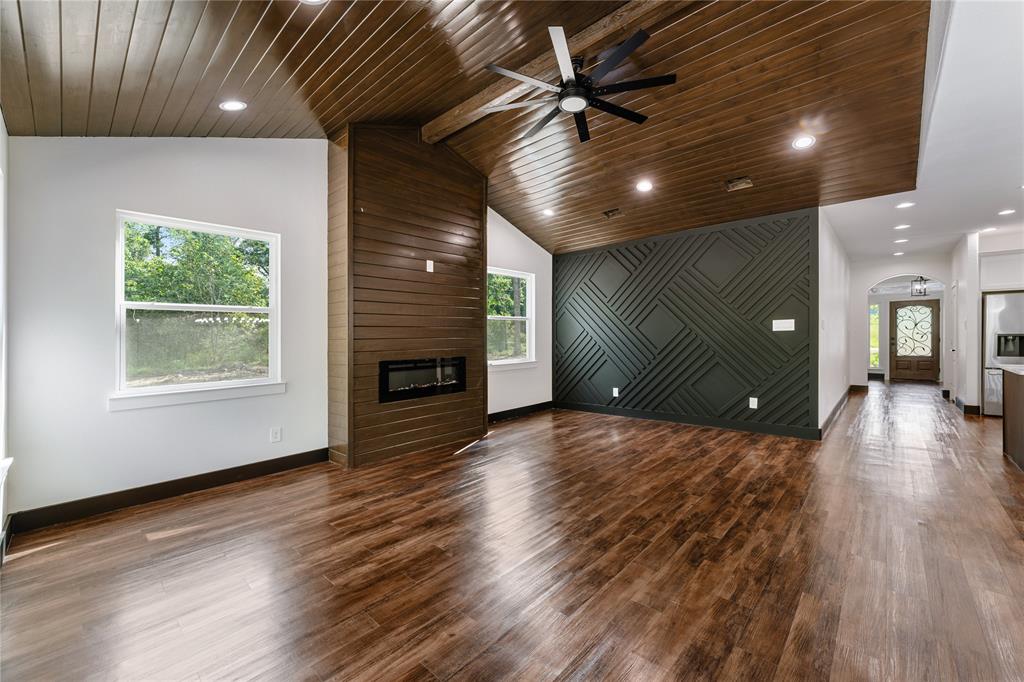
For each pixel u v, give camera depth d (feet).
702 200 15.89
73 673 5.05
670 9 8.22
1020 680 4.79
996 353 19.86
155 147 10.27
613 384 20.83
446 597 6.46
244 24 7.09
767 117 11.21
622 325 20.44
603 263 21.08
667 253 19.01
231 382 11.55
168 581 6.88
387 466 12.73
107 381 9.59
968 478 11.37
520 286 21.09
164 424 10.32
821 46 8.96
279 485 11.18
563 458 13.51
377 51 8.75
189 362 10.88
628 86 8.50
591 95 8.77
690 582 6.78
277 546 8.02
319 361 13.09
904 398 25.75
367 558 7.57
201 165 10.93
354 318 12.48
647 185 15.28
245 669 5.10
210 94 8.95
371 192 12.84
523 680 4.91
